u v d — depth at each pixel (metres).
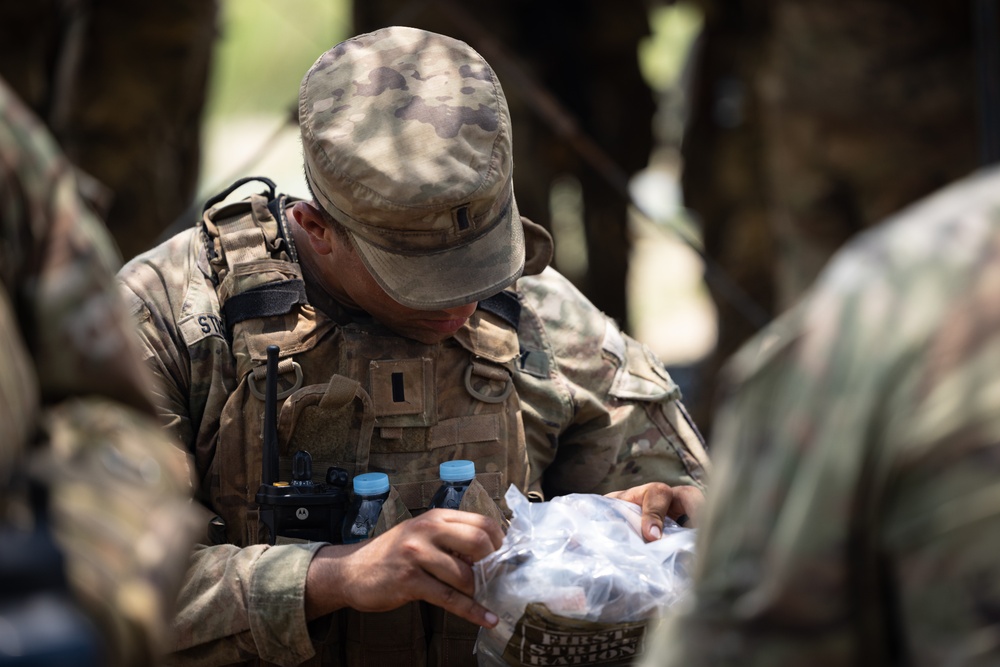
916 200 8.12
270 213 3.72
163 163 9.30
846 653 1.86
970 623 1.74
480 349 3.64
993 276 1.81
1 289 2.02
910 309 1.83
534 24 10.77
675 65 15.96
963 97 7.78
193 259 3.64
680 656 1.98
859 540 1.84
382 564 3.15
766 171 9.64
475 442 3.62
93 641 1.74
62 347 2.08
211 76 10.03
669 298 15.05
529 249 3.78
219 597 3.27
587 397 3.82
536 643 3.11
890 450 1.80
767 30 10.40
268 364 3.41
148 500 2.06
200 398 3.53
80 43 8.76
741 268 10.77
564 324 3.89
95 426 2.08
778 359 1.92
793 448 1.87
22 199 2.09
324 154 3.28
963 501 1.75
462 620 3.47
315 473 3.52
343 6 15.42
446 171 3.20
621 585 3.09
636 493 3.61
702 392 10.59
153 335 3.49
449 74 3.39
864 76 7.91
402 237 3.25
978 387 1.76
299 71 19.00
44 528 1.81
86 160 8.88
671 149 14.05
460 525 3.12
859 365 1.84
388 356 3.56
